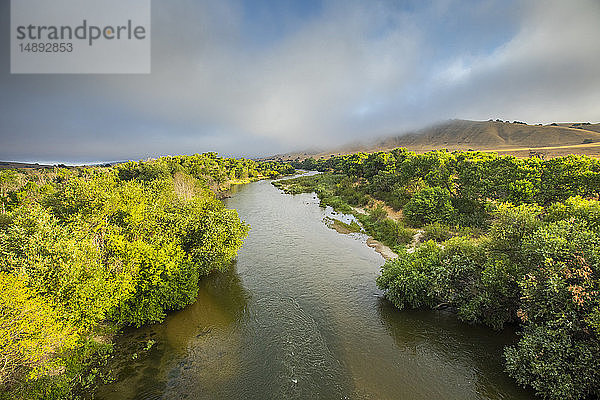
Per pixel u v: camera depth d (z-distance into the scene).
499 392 17.14
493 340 21.16
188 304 26.16
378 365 19.50
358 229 51.38
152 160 81.88
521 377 16.92
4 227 25.02
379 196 70.12
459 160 59.41
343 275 32.69
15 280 14.95
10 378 14.42
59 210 31.23
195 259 28.52
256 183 135.50
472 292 22.56
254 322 24.09
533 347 16.56
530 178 41.97
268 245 42.59
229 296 28.11
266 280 31.50
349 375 18.66
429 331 22.66
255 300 27.44
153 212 30.53
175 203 38.00
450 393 17.25
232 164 146.12
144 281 22.47
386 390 17.53
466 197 48.66
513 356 17.42
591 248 17.17
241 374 18.69
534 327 17.88
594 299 15.77
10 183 51.62
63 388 15.88
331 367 19.33
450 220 44.53
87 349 18.58
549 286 16.69
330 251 40.25
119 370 18.80
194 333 22.56
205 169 98.38
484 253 23.66
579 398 15.15
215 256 29.14
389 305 26.44
